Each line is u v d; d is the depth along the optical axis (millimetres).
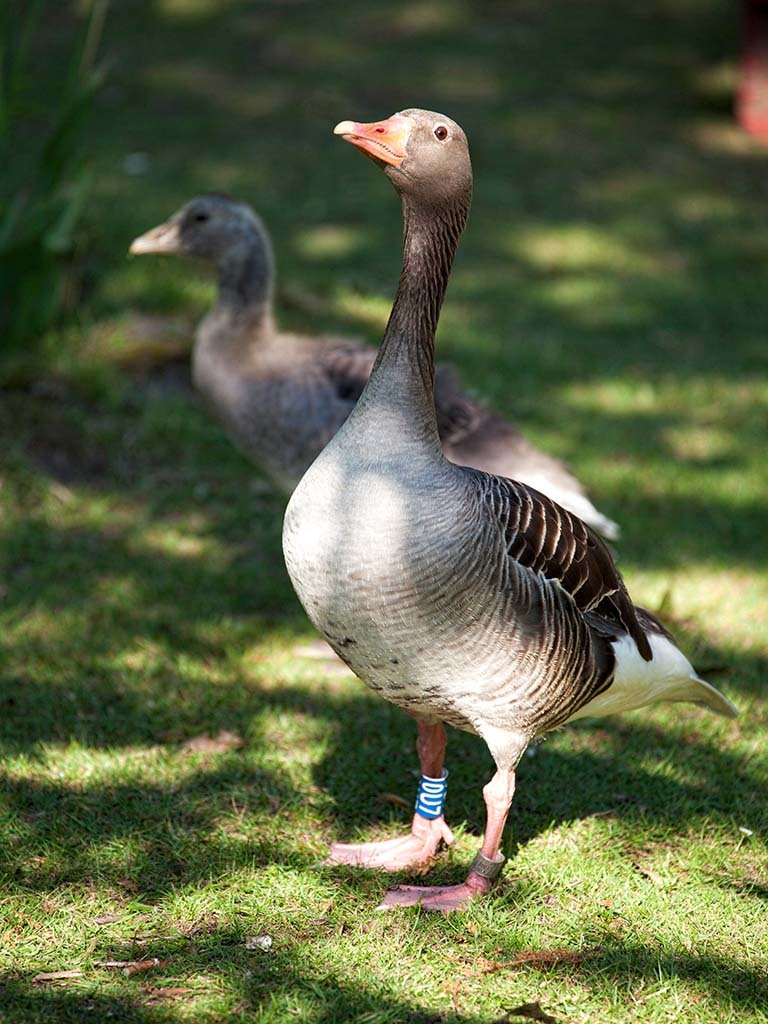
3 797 5172
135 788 5297
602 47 18000
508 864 4945
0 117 9500
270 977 4234
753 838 5188
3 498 7625
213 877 4758
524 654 4250
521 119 15453
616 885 4824
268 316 7086
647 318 11195
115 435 8523
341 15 18594
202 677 6250
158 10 18172
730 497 8375
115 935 4422
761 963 4430
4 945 4340
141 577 7109
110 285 10078
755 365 10406
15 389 8695
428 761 4902
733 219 13352
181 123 14641
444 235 4328
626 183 14008
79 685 6059
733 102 16281
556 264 12156
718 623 6988
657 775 5613
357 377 6723
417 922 4535
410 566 4070
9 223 8984
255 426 6902
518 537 4316
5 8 10250
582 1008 4148
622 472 8617
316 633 6762
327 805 5320
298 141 14414
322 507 4199
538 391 9742
